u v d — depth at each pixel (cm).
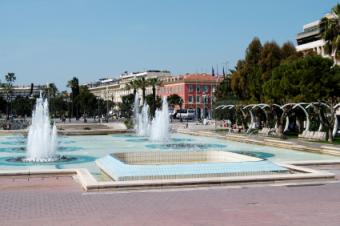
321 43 6300
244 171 1543
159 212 1047
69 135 4569
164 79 13225
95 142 3728
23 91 16625
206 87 11794
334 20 3553
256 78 5266
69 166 2184
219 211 1058
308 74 4038
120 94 16075
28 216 1005
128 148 3186
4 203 1148
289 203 1150
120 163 1609
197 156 1967
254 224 936
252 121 5084
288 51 5475
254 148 3228
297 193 1290
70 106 13025
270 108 4469
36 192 1309
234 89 6016
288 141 3356
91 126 5862
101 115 13325
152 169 1502
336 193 1291
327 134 3566
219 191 1318
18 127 5769
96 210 1066
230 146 3388
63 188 1379
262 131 4553
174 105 11269
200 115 11669
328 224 939
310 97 4038
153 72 16212
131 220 968
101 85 18900
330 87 4106
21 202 1161
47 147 2703
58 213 1036
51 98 12950
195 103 11662
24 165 2225
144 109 5475
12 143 3619
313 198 1216
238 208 1090
